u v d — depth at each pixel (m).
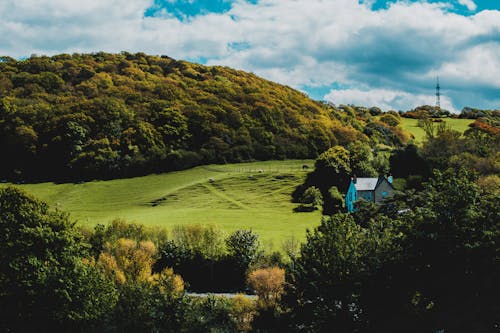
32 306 34.41
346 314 29.09
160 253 62.84
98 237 64.19
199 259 62.69
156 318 31.11
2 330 33.84
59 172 127.62
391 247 30.00
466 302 25.95
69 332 34.97
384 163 115.06
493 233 26.16
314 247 31.52
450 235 26.88
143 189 115.31
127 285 35.31
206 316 34.41
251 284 51.81
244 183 114.50
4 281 34.62
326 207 100.69
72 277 36.38
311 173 117.00
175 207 101.56
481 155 112.62
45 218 39.09
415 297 29.77
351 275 29.62
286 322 31.44
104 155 127.00
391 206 65.31
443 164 106.94
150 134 134.75
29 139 130.88
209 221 87.06
